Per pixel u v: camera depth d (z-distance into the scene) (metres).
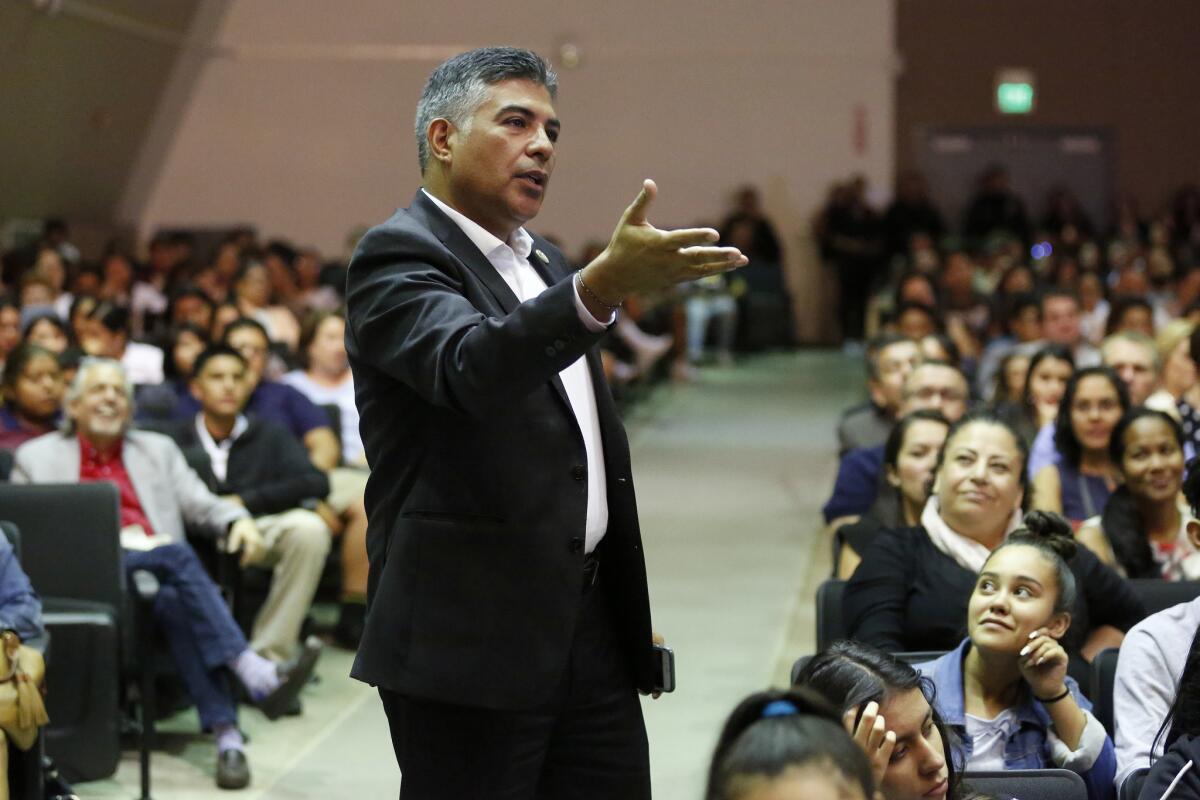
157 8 33.19
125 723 10.50
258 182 37.44
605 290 4.24
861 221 36.66
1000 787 5.69
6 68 27.89
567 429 4.91
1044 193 38.38
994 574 6.50
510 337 4.23
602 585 5.21
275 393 13.47
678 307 30.73
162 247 30.17
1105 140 38.22
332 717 11.02
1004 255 32.81
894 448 9.31
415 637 4.82
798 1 37.44
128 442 11.02
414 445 4.89
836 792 3.13
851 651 4.99
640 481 20.45
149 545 10.11
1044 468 10.79
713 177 37.72
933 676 6.66
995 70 38.12
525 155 4.93
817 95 37.59
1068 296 17.80
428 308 4.55
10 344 15.73
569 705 5.09
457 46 37.31
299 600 11.45
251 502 11.59
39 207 32.44
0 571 8.19
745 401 27.84
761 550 16.58
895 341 13.07
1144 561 9.34
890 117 37.53
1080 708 6.45
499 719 4.88
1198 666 5.83
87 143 33.16
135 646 9.98
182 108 37.03
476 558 4.81
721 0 37.38
